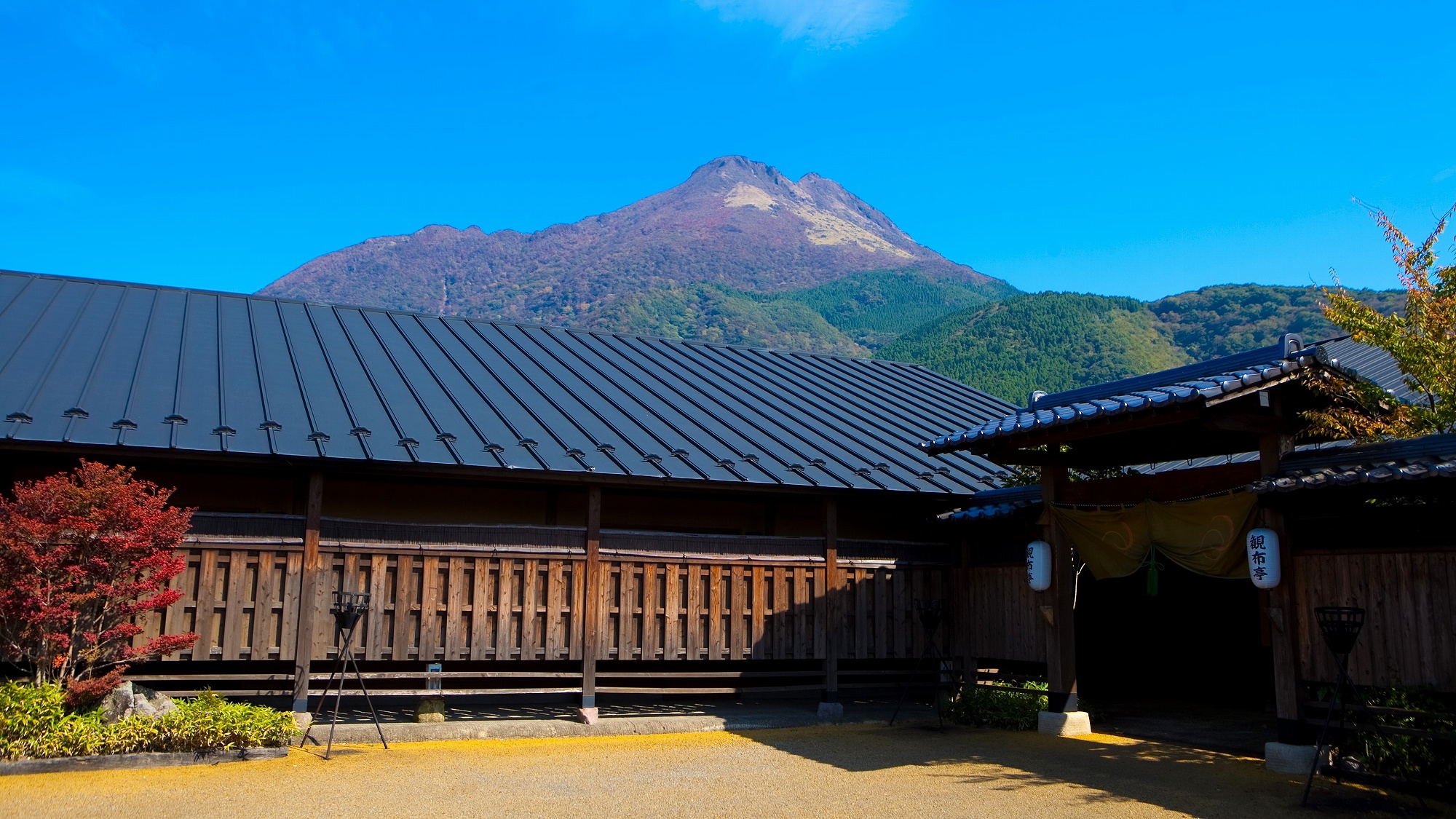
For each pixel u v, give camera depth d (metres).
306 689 11.23
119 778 8.73
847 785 9.31
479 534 12.11
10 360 12.11
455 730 11.58
